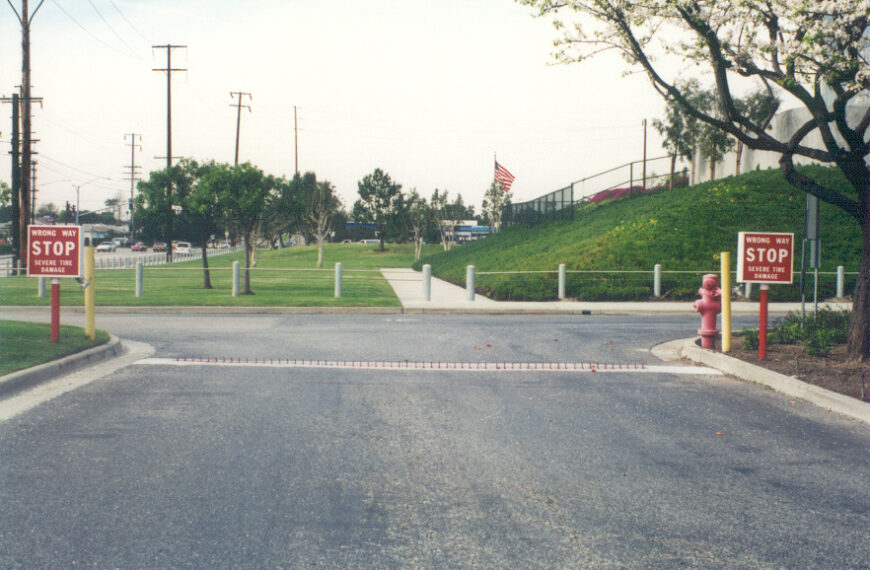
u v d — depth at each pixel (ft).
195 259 239.91
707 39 35.22
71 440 21.39
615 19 36.88
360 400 27.55
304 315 63.21
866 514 16.25
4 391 27.71
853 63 31.76
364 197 274.77
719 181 122.21
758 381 32.09
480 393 29.25
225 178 86.84
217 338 45.52
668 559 13.79
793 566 13.57
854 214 34.65
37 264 36.96
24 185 127.65
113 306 64.90
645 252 93.25
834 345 37.70
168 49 203.62
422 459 20.04
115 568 13.12
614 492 17.53
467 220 390.83
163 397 27.55
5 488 17.24
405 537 14.67
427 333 49.75
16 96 133.90
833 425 24.52
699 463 19.98
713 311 39.24
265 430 22.90
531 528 15.21
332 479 18.24
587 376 33.55
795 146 35.78
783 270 35.45
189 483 17.75
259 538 14.51
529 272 83.25
